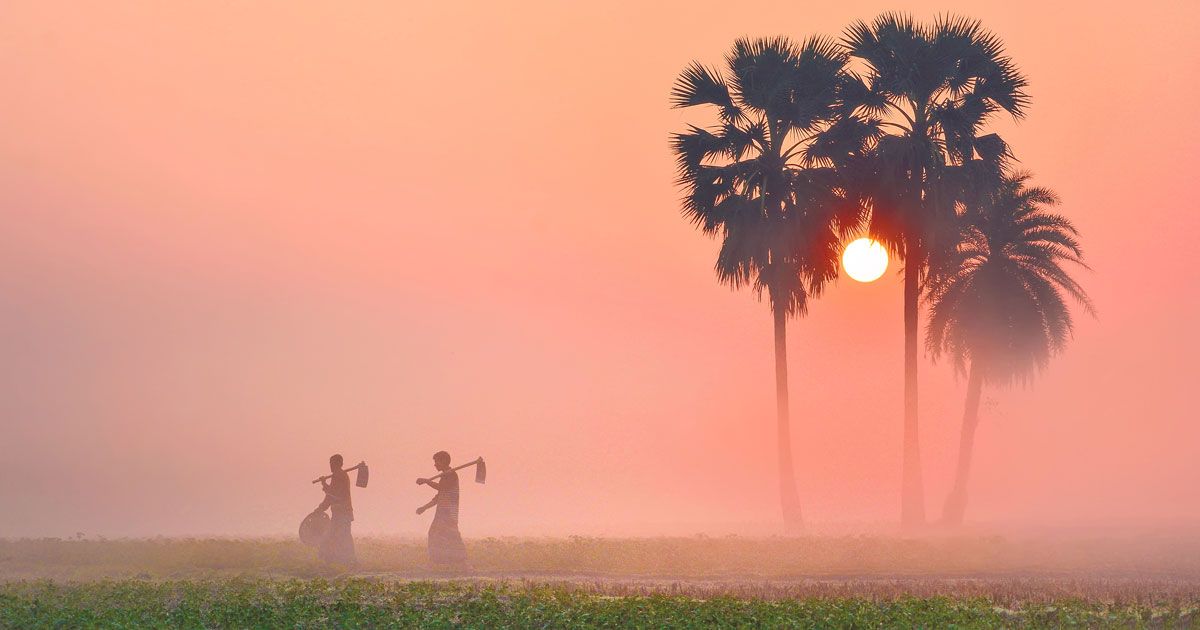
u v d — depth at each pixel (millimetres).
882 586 52594
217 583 50406
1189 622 40625
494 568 65938
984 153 111562
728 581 61156
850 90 111250
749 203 110375
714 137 111875
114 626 37594
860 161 111938
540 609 40562
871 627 37812
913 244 113125
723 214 111250
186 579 56438
